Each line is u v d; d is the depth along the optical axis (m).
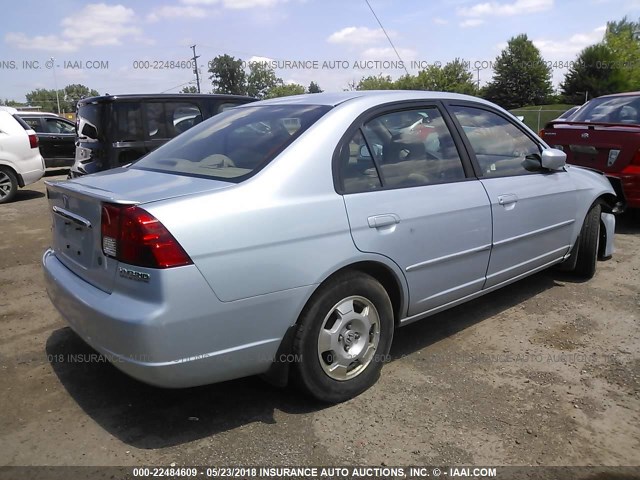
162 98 7.35
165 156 3.38
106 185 2.85
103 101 6.98
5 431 2.74
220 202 2.49
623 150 6.28
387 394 3.07
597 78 49.84
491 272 3.77
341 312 2.88
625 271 5.18
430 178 3.36
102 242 2.54
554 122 7.24
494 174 3.78
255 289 2.53
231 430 2.75
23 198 10.35
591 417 2.85
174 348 2.36
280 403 2.98
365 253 2.89
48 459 2.53
